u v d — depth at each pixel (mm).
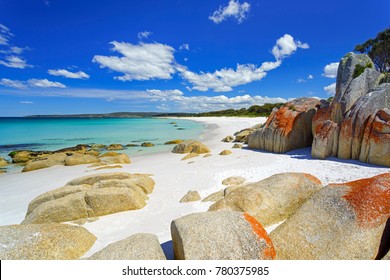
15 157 21766
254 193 6941
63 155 19406
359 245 4648
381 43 39406
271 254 4539
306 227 5277
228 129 43281
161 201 9172
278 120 18156
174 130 49844
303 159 14055
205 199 8727
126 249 4672
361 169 10867
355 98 14172
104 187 9195
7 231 5707
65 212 7832
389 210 5000
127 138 37219
